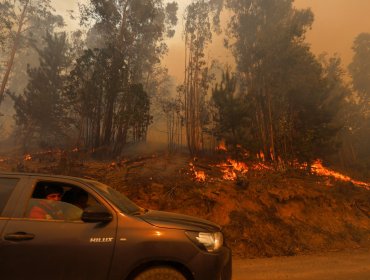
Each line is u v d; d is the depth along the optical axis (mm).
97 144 25234
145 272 3994
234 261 8492
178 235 4152
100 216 4090
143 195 12141
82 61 26656
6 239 3873
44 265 3861
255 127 26391
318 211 12758
